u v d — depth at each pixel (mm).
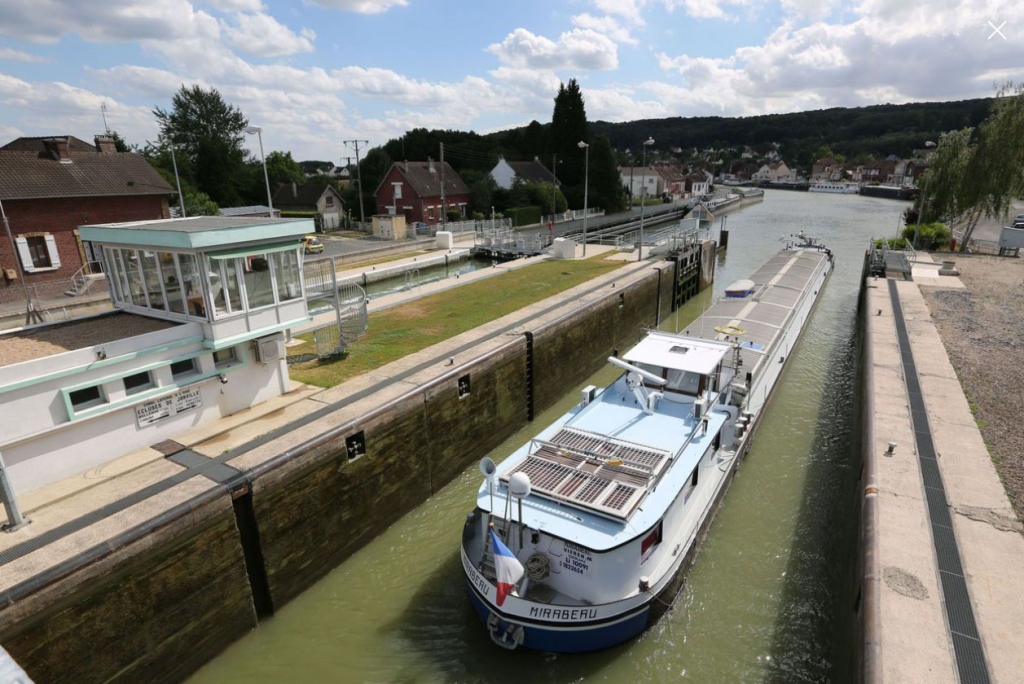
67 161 28688
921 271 31312
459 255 41156
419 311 21953
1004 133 36156
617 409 12805
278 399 13305
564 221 66000
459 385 15031
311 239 41188
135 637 8555
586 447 10836
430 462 14227
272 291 12695
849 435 16281
